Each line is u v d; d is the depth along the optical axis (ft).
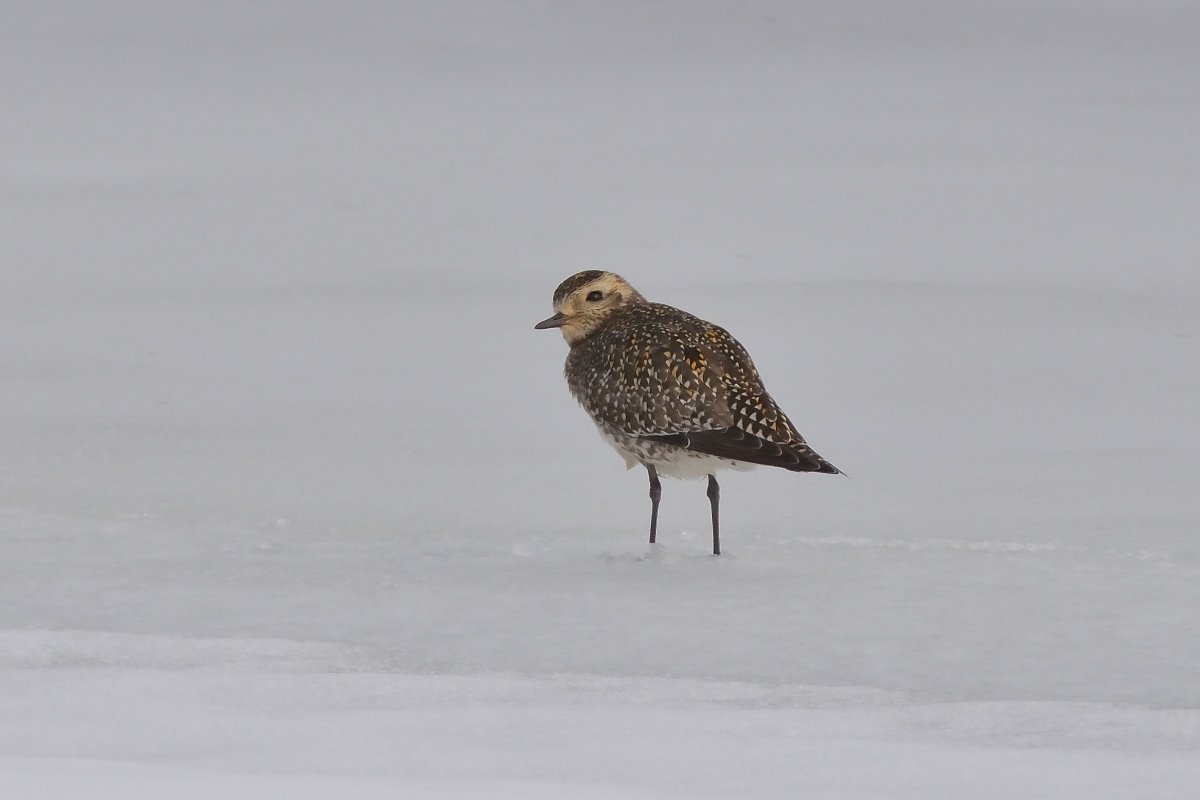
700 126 102.22
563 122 104.78
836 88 113.39
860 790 20.39
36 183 87.04
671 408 35.76
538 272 68.69
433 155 95.14
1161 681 26.73
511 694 25.39
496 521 38.73
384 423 47.67
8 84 116.47
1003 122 100.89
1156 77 112.98
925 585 32.83
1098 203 79.71
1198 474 41.83
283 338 58.13
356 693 25.11
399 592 32.24
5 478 41.34
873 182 85.71
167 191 85.30
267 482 41.57
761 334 58.23
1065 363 53.88
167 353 55.67
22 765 19.75
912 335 57.88
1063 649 28.58
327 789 18.70
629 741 22.48
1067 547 35.78
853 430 46.78
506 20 136.67
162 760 21.24
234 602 31.37
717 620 30.45
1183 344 56.03
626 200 82.33
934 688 26.43
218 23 137.18
